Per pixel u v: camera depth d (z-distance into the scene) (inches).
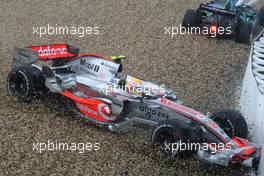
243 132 837.8
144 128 871.7
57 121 887.1
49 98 965.2
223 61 1304.1
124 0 1711.4
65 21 1503.4
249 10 1536.7
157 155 800.9
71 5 1637.6
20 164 749.3
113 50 1316.4
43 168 743.7
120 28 1476.4
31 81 917.8
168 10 1656.0
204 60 1299.2
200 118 809.5
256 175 783.1
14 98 946.7
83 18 1535.4
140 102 861.8
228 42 1445.6
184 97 1075.3
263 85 928.9
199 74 1209.4
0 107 914.7
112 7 1642.5
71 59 983.0
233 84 1170.6
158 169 768.3
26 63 981.8
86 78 948.6
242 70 1258.0
